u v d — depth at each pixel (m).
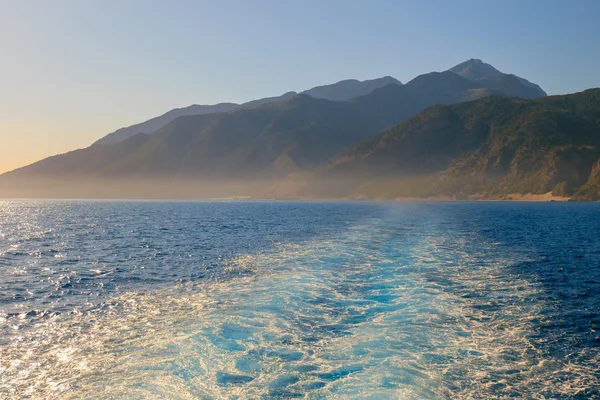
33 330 14.58
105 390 9.77
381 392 9.55
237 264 27.53
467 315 15.70
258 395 9.37
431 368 10.99
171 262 29.42
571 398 9.77
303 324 14.34
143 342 12.86
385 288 19.64
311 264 26.31
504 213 97.56
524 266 26.88
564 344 13.09
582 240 43.16
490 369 11.09
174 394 9.41
